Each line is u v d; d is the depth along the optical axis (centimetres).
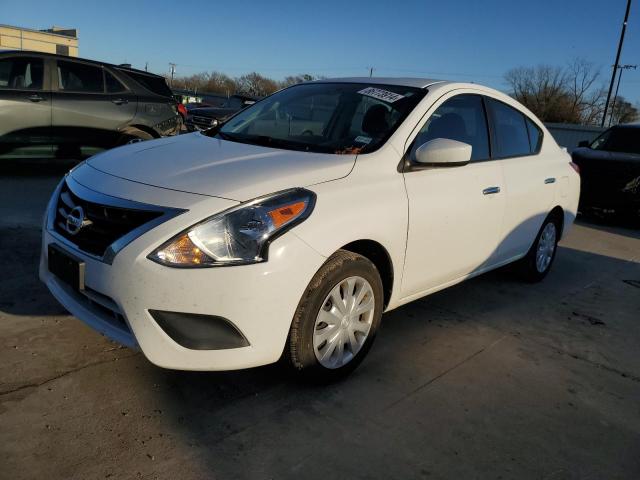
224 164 279
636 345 387
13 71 714
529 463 244
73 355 295
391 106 343
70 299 275
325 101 369
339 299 278
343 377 296
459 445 251
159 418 250
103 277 243
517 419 277
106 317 258
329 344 279
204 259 233
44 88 734
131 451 227
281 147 326
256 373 295
